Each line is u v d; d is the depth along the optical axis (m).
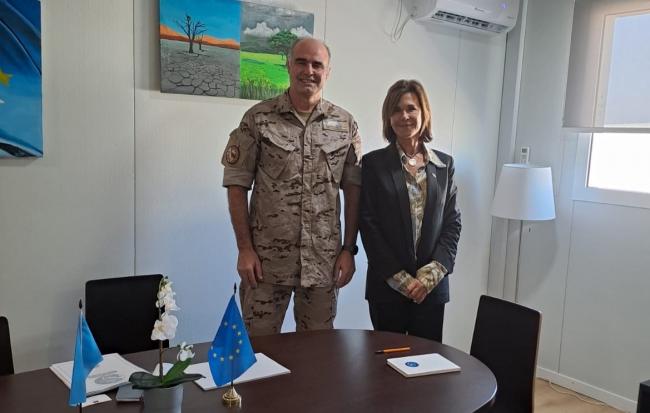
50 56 2.23
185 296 2.69
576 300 3.44
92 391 1.42
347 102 3.12
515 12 3.55
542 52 3.60
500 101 3.82
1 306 2.23
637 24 3.05
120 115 2.42
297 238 2.26
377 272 2.36
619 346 3.23
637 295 3.14
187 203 2.64
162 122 2.53
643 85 3.04
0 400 1.37
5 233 2.21
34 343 2.32
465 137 3.68
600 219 3.30
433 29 3.41
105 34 2.34
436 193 2.38
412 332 2.41
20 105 2.16
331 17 2.98
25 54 2.15
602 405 3.25
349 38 3.07
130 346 2.23
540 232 3.63
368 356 1.75
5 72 2.12
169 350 1.76
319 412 1.36
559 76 3.51
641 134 3.15
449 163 2.48
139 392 1.42
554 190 3.54
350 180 2.39
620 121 3.15
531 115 3.69
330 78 3.03
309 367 1.65
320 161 2.27
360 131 3.20
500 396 2.06
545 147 3.61
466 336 3.89
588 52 3.27
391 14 3.22
